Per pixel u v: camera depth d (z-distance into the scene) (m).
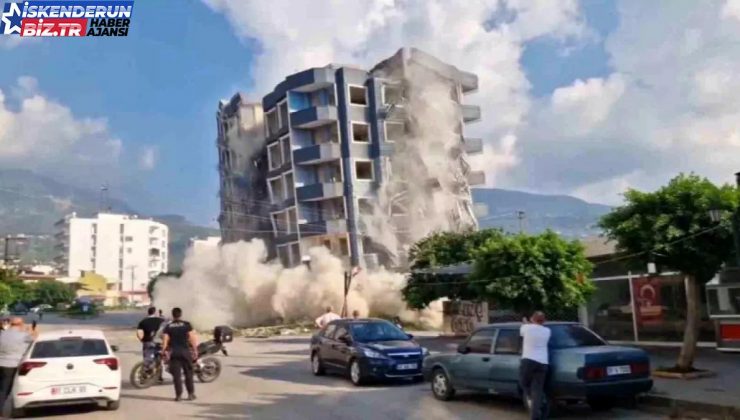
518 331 11.76
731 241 13.19
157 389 15.58
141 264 155.50
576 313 22.41
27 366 12.07
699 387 12.48
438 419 10.95
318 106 56.09
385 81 57.69
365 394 14.13
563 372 10.45
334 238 54.81
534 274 18.25
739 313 17.50
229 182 68.69
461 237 32.75
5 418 11.98
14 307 89.50
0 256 101.94
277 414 11.74
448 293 30.03
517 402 12.54
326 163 57.16
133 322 66.88
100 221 152.00
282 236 58.47
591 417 10.96
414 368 15.50
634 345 20.47
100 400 12.38
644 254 13.67
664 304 19.69
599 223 14.57
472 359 12.28
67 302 113.50
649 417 10.89
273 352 27.28
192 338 14.16
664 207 13.51
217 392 14.91
